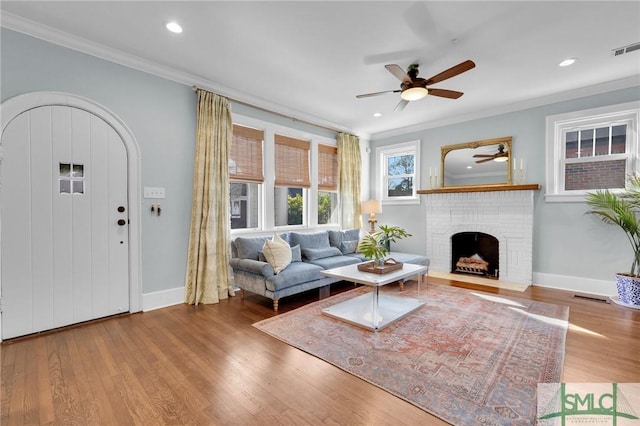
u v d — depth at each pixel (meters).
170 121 3.45
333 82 3.73
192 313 3.20
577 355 2.23
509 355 2.23
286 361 2.18
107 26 2.60
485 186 4.57
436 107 4.62
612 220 3.62
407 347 2.37
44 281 2.68
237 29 2.63
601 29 2.62
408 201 5.75
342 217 5.61
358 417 1.59
